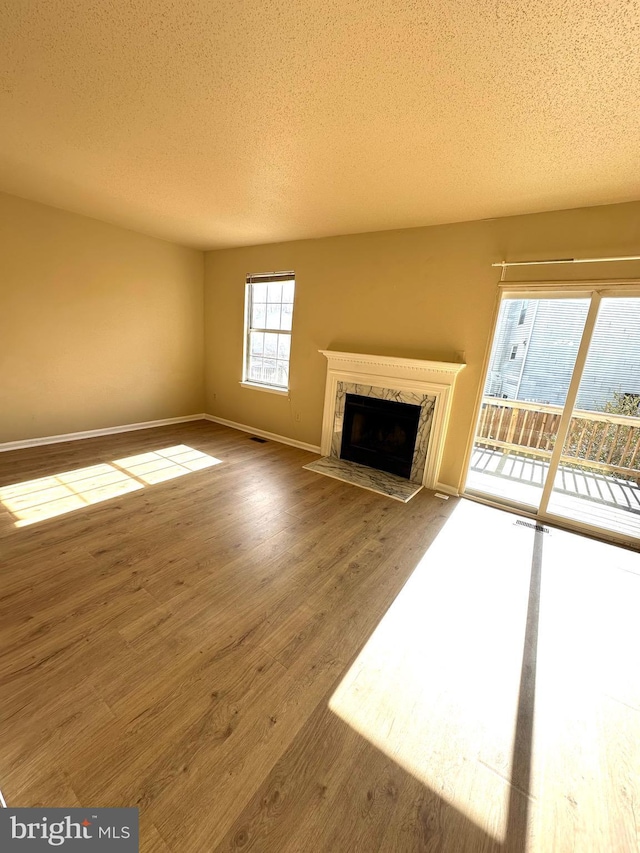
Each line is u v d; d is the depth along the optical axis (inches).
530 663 64.3
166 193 115.3
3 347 139.3
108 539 92.4
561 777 47.2
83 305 159.2
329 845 38.7
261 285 185.3
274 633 66.6
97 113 72.4
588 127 65.5
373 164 85.5
